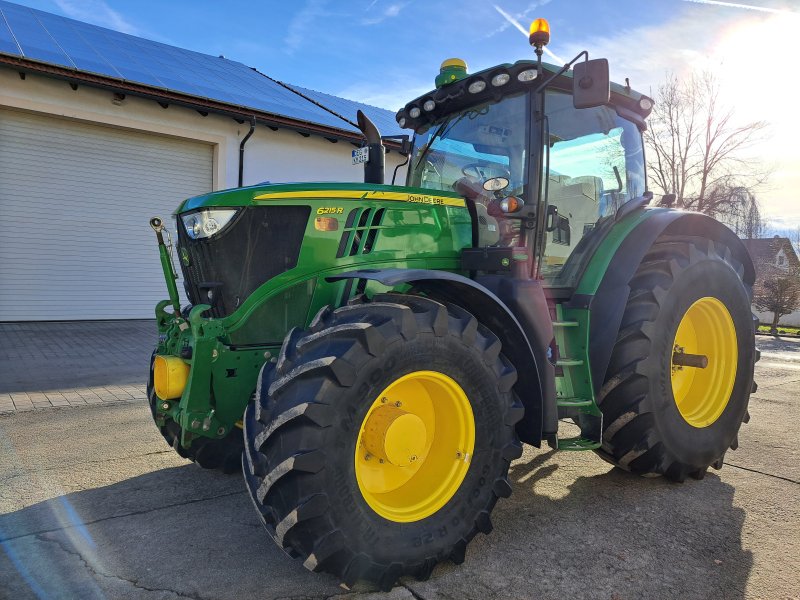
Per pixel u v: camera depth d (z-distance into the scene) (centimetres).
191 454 340
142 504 308
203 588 228
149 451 393
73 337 868
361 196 288
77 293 1005
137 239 1050
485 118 356
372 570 221
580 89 291
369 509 224
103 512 298
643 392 320
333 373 213
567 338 336
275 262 274
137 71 1023
